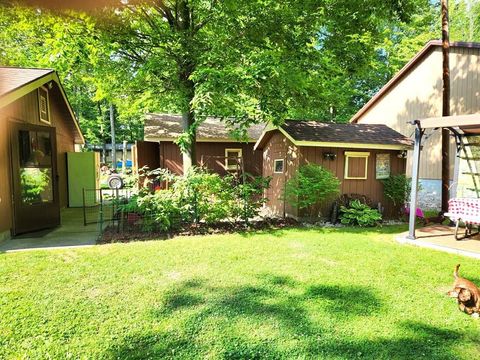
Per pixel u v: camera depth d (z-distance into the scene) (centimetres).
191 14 706
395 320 288
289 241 572
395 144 826
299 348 245
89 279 379
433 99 1015
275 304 316
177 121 1255
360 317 292
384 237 620
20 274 394
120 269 414
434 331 271
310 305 315
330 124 923
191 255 478
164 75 754
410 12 642
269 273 402
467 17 1784
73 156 1045
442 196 771
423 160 1023
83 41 625
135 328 271
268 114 652
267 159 1021
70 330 267
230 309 305
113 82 795
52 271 405
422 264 445
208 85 596
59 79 833
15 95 551
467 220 568
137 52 730
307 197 771
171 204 641
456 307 314
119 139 3072
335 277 389
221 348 244
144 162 1105
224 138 1139
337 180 755
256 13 631
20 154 636
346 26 680
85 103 2423
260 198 761
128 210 638
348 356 236
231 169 1168
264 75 587
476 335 267
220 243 554
